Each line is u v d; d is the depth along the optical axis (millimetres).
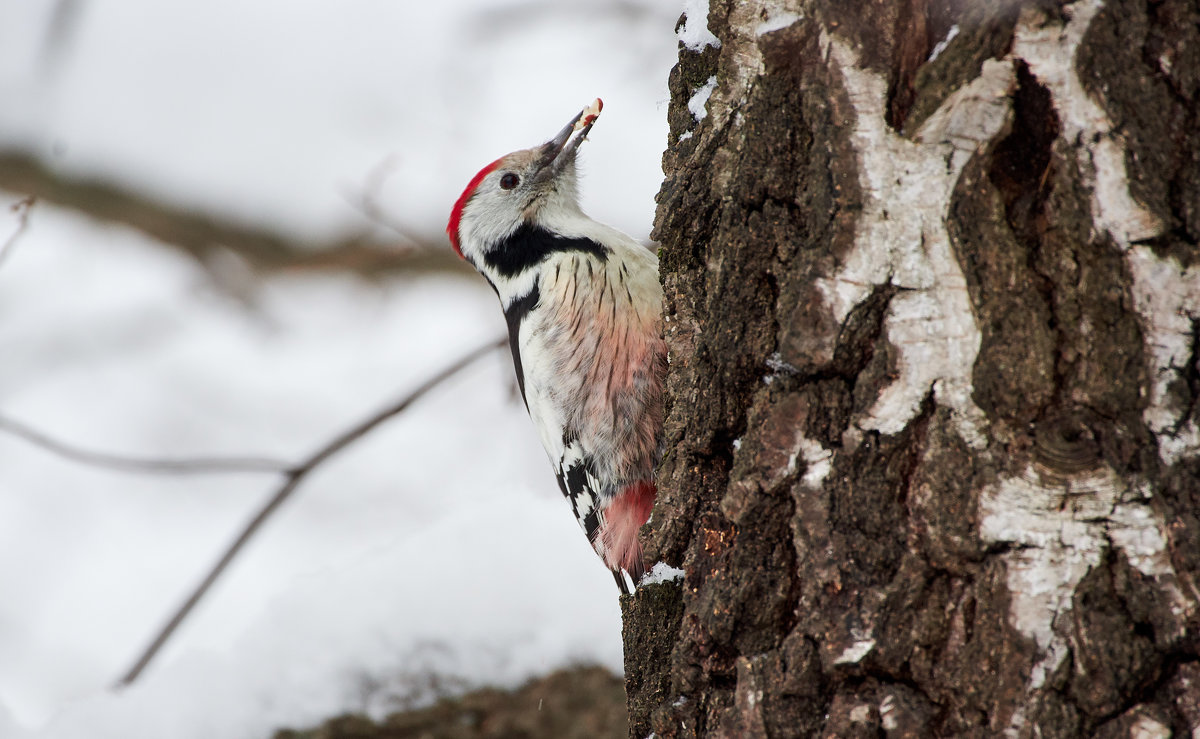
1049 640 4266
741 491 4938
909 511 4562
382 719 8211
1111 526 4258
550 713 8438
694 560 5293
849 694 4559
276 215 13352
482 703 8320
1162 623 4156
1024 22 4484
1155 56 4410
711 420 5312
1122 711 4168
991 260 4527
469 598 8766
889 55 4828
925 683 4430
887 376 4652
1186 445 4223
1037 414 4398
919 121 4656
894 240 4691
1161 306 4305
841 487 4691
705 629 5039
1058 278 4434
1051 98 4496
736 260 5285
